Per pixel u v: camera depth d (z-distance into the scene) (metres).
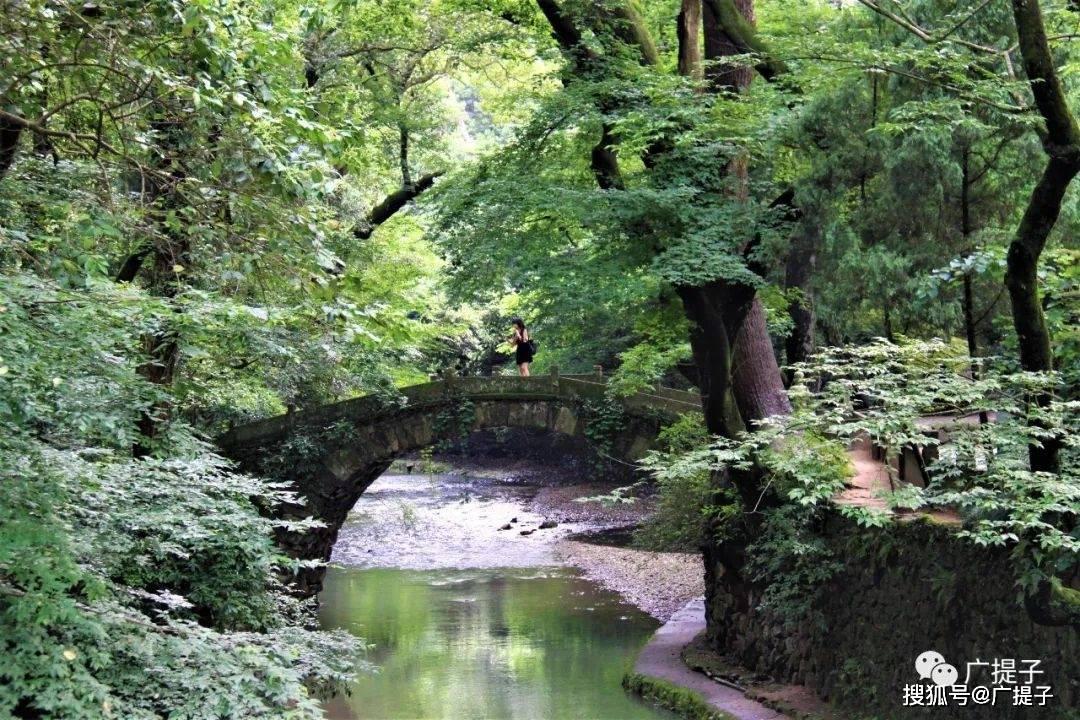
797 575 12.65
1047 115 8.05
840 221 12.24
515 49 19.03
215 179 7.60
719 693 13.14
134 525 7.52
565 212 13.04
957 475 10.04
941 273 9.80
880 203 12.05
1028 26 8.04
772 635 13.42
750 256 13.17
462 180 15.14
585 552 25.98
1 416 6.19
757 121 12.70
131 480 7.67
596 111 13.57
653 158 13.77
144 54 7.32
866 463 14.97
